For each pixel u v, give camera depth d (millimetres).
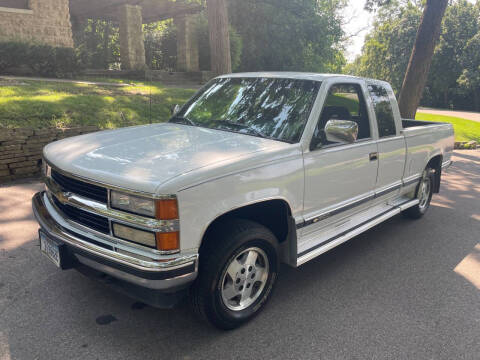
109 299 3557
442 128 6156
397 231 5793
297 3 30875
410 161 5301
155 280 2637
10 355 2812
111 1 19000
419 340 3273
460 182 8969
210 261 2918
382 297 3914
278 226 3645
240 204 2980
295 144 3496
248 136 3650
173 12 20984
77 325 3184
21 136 6707
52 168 3195
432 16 11453
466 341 3295
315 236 3930
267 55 31094
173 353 2947
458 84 56062
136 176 2691
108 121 8648
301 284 4090
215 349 3020
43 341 2977
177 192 2607
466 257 4977
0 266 3994
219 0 11938
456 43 54219
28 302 3439
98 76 16797
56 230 3049
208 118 4164
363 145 4254
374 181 4562
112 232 2768
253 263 3271
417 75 11891
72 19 22641
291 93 3938
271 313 3537
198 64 22156
